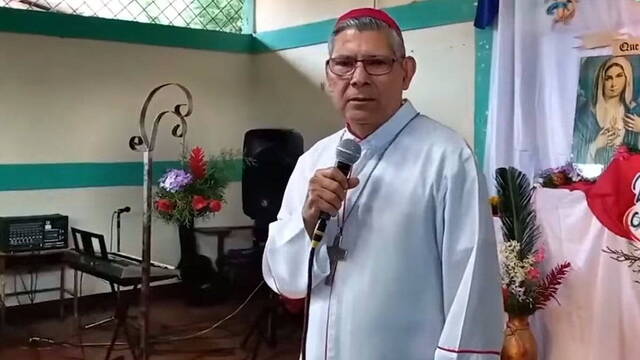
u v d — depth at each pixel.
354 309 1.38
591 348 3.07
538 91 3.52
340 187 1.38
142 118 3.81
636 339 2.93
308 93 5.34
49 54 4.85
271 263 1.56
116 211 5.15
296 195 1.63
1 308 4.54
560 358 3.20
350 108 1.43
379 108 1.42
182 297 5.36
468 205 1.34
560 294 3.20
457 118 4.12
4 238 4.37
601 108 3.27
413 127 1.45
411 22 4.37
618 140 3.21
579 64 3.36
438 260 1.37
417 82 4.37
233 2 5.82
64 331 4.53
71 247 4.81
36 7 4.94
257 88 5.82
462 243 1.33
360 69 1.39
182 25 5.55
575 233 3.15
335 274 1.43
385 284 1.36
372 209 1.40
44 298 4.89
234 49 5.72
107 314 4.93
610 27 3.23
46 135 4.86
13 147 4.75
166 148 5.38
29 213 4.81
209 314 4.89
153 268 3.86
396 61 1.40
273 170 4.80
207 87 5.59
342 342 1.40
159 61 5.33
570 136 3.39
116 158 5.16
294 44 5.41
